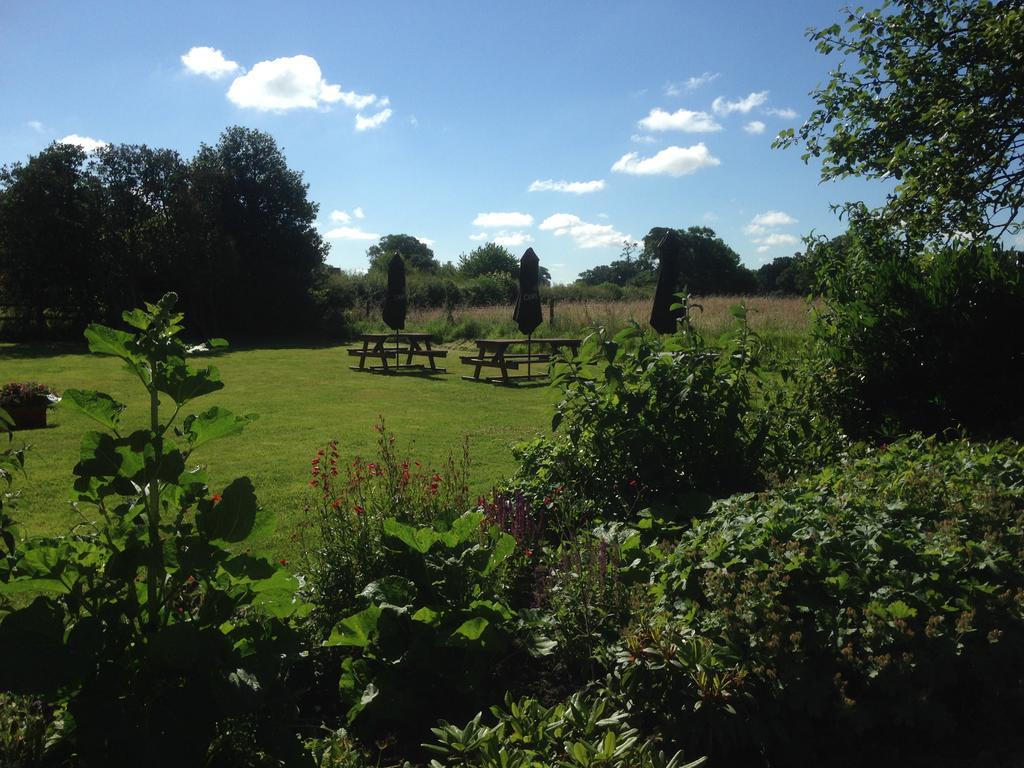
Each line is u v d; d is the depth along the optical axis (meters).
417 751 2.42
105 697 1.77
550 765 2.09
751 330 4.64
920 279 6.15
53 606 1.86
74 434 8.12
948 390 5.88
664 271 11.38
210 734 1.78
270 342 24.25
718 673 2.37
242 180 28.64
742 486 4.25
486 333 23.17
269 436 8.10
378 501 3.58
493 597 3.01
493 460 6.84
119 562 1.90
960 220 7.11
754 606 2.53
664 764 2.01
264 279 27.77
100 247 24.53
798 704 2.32
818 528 2.95
